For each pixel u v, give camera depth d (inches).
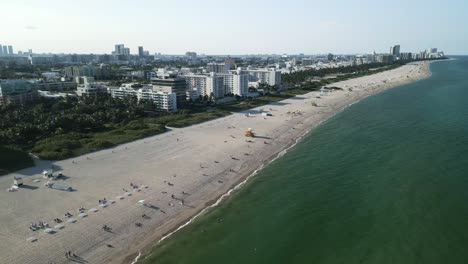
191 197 3878.0
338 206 3565.5
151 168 4692.4
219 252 2886.3
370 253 2797.7
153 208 3590.1
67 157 5049.2
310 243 2972.4
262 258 2802.7
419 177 4175.7
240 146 5792.3
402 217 3297.2
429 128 6569.9
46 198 3732.8
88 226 3203.7
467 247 2822.3
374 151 5246.1
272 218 3393.2
